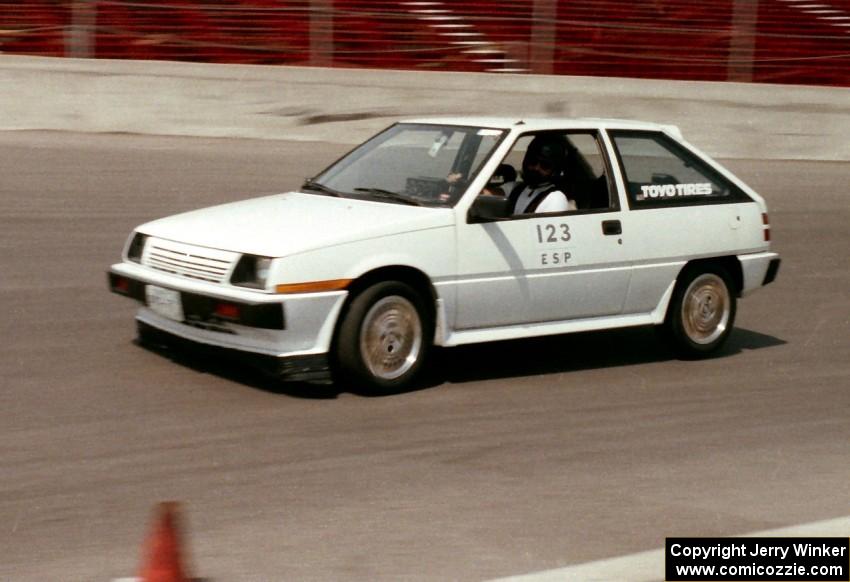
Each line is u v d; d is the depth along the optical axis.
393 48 22.83
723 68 24.44
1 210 14.57
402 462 7.38
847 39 26.05
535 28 23.19
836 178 21.22
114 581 5.50
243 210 9.35
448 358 10.12
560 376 9.77
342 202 9.42
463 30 23.42
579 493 6.98
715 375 10.10
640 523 6.53
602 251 9.77
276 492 6.76
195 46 21.98
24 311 10.75
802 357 10.95
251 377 9.06
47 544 5.92
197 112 20.31
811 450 8.05
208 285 8.54
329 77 20.80
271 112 20.58
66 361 9.27
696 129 22.42
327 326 8.47
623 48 24.22
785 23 26.52
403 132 10.12
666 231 10.19
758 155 22.66
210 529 6.18
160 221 9.41
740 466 7.63
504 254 9.23
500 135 9.55
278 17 22.44
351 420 8.18
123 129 20.03
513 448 7.78
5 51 21.31
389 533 6.22
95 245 13.43
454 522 6.43
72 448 7.34
